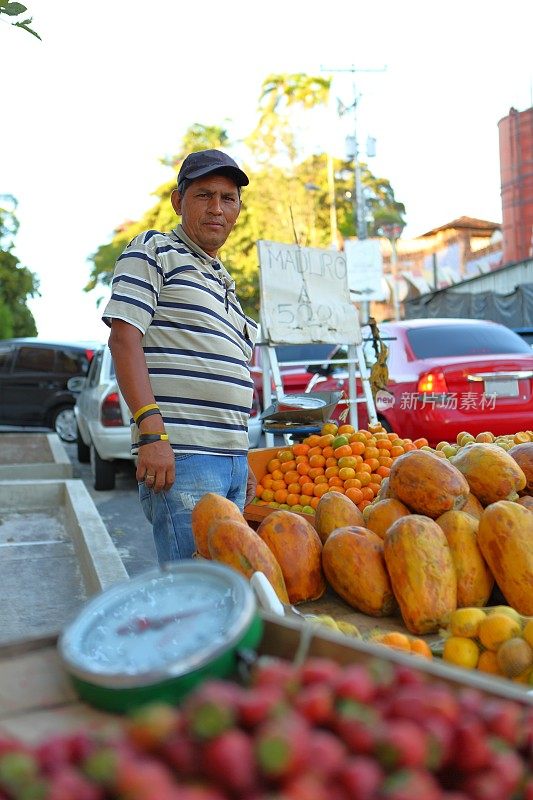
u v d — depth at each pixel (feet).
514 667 6.93
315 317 21.27
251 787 3.24
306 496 15.65
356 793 3.25
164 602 5.26
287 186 143.33
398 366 25.90
